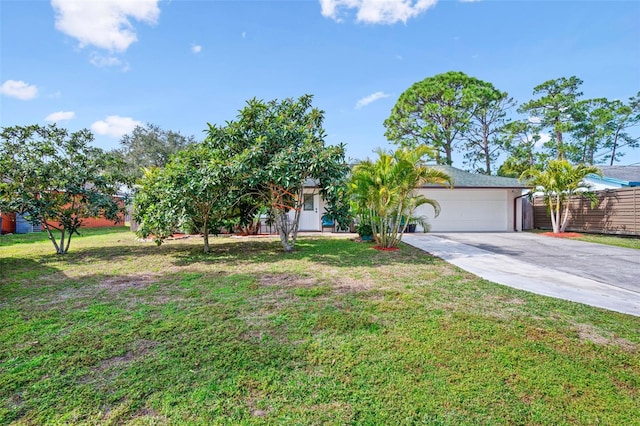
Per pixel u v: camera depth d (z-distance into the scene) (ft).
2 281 18.40
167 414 7.06
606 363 9.24
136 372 8.63
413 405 7.40
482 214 52.29
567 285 17.47
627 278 19.13
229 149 28.73
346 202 29.27
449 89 77.82
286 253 28.68
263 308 13.60
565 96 79.30
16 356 9.44
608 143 86.33
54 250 30.78
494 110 83.66
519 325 11.78
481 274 19.99
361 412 7.17
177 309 13.48
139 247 33.22
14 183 26.58
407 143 83.35
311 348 10.05
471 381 8.32
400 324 11.87
